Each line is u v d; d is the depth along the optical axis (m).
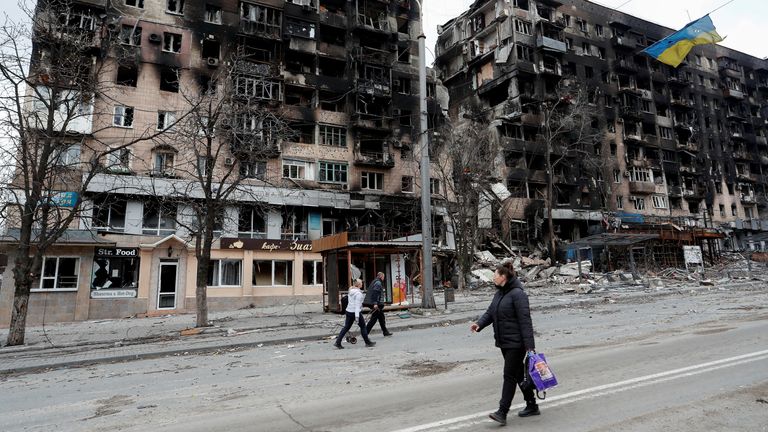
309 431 4.55
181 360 9.96
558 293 24.45
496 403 5.20
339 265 18.11
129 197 25.58
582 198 46.59
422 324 13.82
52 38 15.49
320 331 13.09
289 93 35.09
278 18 34.41
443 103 44.06
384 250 17.61
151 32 29.48
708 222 55.97
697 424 4.23
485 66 48.44
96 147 25.89
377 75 38.22
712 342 8.51
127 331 15.47
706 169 58.69
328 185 33.94
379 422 4.71
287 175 32.69
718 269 38.34
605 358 7.52
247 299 25.94
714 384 5.60
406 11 41.38
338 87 35.94
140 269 23.09
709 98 61.97
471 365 7.65
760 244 50.88
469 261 32.56
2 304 19.36
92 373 8.92
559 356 7.98
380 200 34.59
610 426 4.26
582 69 49.47
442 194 37.53
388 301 17.50
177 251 24.28
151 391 6.90
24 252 13.49
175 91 29.77
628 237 28.53
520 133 44.50
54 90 14.70
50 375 8.98
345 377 7.21
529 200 43.12
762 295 19.33
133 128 27.66
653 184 51.31
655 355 7.55
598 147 49.22
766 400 4.89
